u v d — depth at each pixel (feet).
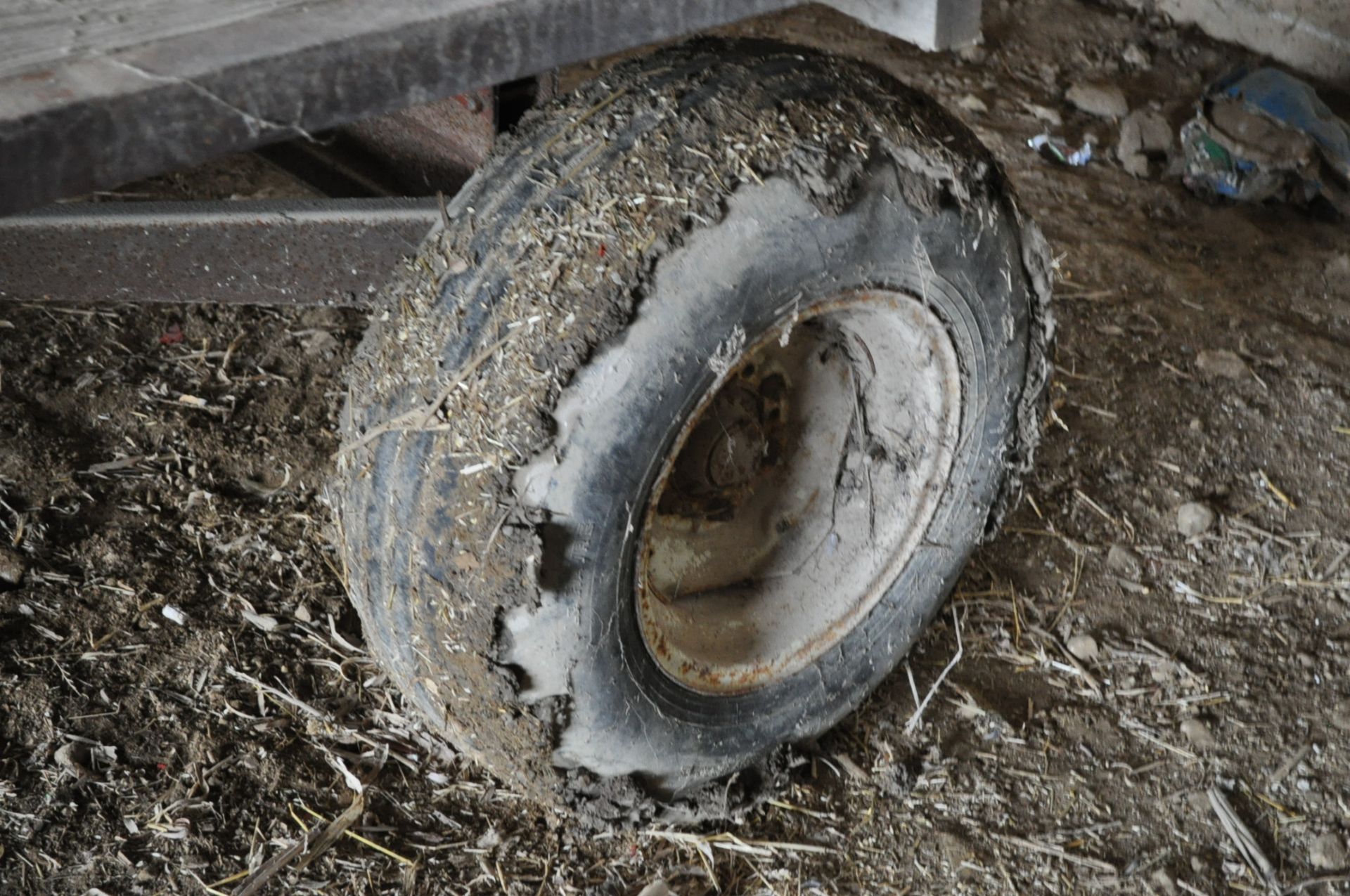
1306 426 15.16
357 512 8.23
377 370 8.21
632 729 8.71
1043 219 18.86
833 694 10.12
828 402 9.86
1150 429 14.87
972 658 11.90
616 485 7.75
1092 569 13.01
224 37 5.84
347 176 11.51
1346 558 13.32
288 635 11.35
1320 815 10.68
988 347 9.63
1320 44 22.99
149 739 10.27
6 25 5.98
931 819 10.34
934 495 9.99
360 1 6.31
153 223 9.14
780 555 9.96
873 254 8.42
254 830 9.66
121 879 9.20
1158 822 10.52
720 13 7.20
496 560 7.65
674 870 9.65
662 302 7.61
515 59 6.47
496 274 7.81
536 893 9.39
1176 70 23.63
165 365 14.35
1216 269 18.12
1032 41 24.30
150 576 11.71
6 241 8.95
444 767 10.34
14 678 10.57
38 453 12.82
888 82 9.15
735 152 7.91
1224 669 12.02
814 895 9.61
